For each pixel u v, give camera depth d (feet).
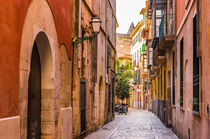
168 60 63.36
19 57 20.07
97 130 60.39
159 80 91.50
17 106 19.76
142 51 167.32
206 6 27.35
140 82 187.11
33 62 27.12
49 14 27.53
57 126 30.14
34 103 27.37
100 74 65.05
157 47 70.79
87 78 51.24
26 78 21.61
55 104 29.17
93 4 57.11
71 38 37.37
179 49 48.37
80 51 45.57
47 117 28.84
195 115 33.81
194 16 34.06
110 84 84.99
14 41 19.15
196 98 32.89
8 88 18.30
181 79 46.47
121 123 78.89
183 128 43.39
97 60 60.80
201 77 29.84
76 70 41.98
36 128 27.76
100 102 67.92
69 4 36.19
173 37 53.42
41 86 28.84
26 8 21.38
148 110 157.58
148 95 157.58
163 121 77.05
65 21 34.09
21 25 20.36
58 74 30.83
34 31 23.32
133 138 48.78
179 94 48.01
